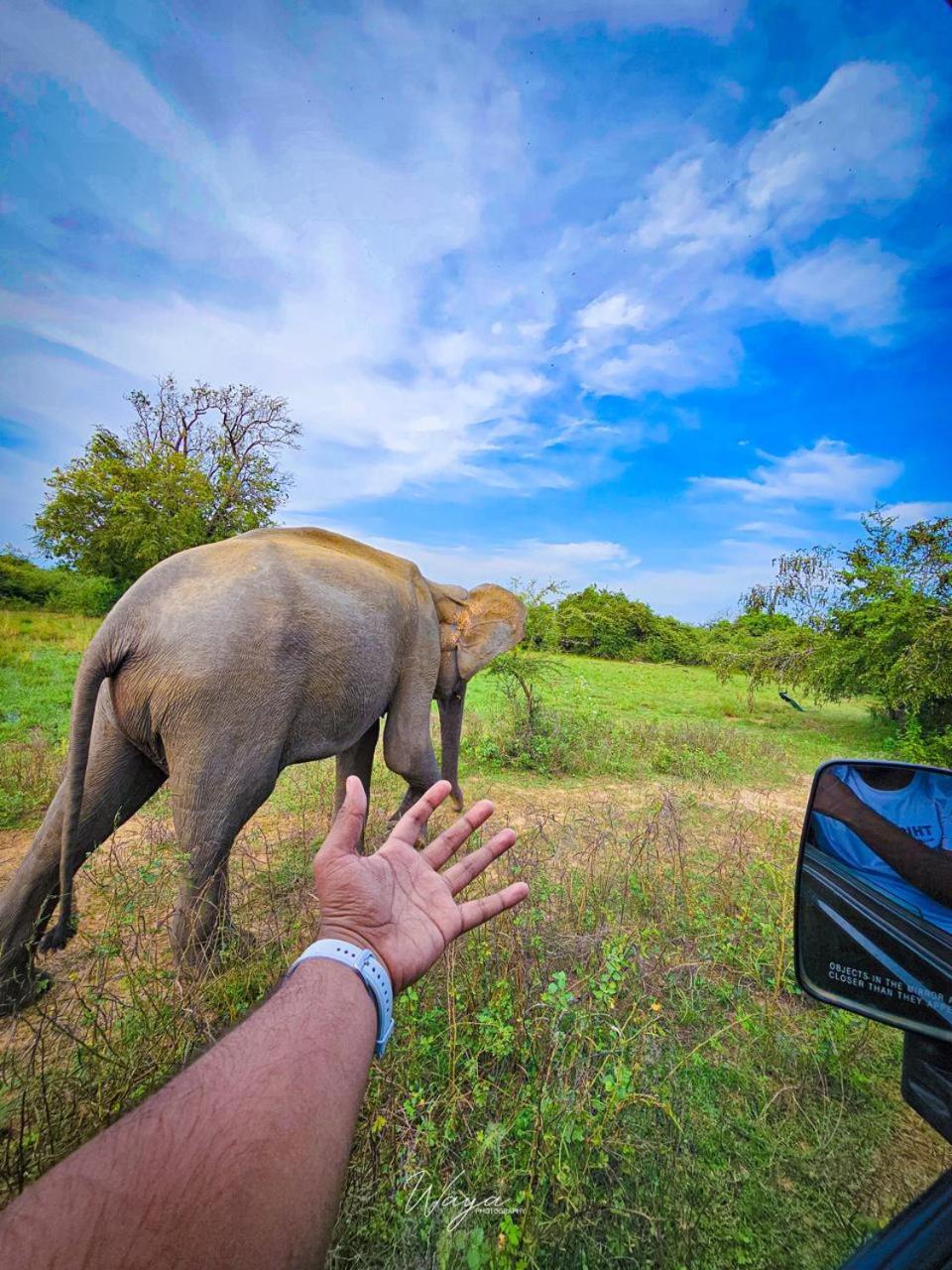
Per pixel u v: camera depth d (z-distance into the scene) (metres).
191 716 2.47
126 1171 0.55
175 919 2.49
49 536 19.78
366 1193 1.51
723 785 6.65
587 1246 1.49
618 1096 1.72
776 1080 2.12
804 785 7.00
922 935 1.29
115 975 2.57
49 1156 1.49
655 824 4.09
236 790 2.57
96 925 3.00
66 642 13.83
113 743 2.64
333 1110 0.65
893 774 1.38
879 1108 2.00
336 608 2.96
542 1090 1.77
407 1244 1.40
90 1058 1.83
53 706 7.93
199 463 22.34
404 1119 1.69
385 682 3.44
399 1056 1.91
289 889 3.37
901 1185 1.71
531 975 2.40
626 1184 1.66
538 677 8.16
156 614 2.48
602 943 2.55
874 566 10.68
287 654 2.71
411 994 2.06
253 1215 0.55
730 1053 2.23
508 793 5.87
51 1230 0.50
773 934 2.92
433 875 1.00
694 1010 2.43
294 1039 0.69
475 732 7.67
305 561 3.01
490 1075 2.00
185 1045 1.85
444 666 4.62
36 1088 1.74
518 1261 1.40
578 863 4.00
